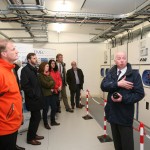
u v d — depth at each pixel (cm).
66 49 781
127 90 210
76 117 487
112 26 501
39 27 527
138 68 444
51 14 386
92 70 800
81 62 792
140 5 425
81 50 789
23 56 408
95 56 797
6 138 157
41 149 307
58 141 338
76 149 307
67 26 643
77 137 355
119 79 216
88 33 775
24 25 483
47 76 382
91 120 461
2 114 153
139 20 446
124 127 214
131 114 213
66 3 429
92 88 805
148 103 405
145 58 412
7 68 160
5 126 154
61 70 532
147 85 413
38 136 348
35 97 303
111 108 220
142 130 220
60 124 431
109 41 748
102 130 391
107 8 463
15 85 163
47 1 415
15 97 160
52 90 396
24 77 293
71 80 574
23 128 382
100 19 431
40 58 533
